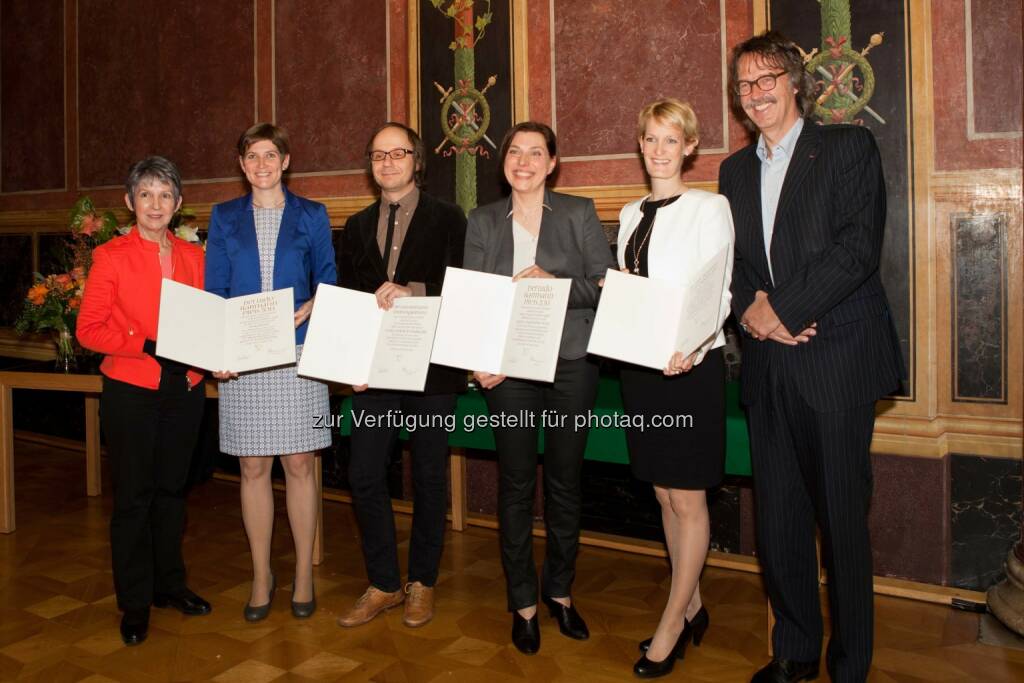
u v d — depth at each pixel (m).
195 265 2.71
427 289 2.57
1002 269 2.89
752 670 2.43
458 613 2.86
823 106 3.09
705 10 3.29
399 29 3.95
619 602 2.97
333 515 4.04
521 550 2.56
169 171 2.56
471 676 2.39
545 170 2.46
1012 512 2.92
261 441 2.61
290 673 2.41
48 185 5.14
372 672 2.41
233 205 2.70
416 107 3.92
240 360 2.48
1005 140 2.86
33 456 5.13
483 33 3.75
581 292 2.38
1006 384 2.91
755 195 2.22
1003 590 2.77
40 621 2.79
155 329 2.57
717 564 3.32
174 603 2.85
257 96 4.36
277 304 2.50
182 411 2.70
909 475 3.06
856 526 2.11
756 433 2.26
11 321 5.39
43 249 5.20
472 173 3.81
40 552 3.49
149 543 2.64
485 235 2.53
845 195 2.05
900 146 3.00
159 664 2.47
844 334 2.09
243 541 3.63
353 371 2.50
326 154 4.17
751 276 2.25
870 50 3.01
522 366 2.30
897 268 3.04
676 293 2.19
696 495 2.36
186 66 4.58
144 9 4.70
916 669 2.44
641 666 2.38
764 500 2.25
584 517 3.71
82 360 3.84
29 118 5.18
